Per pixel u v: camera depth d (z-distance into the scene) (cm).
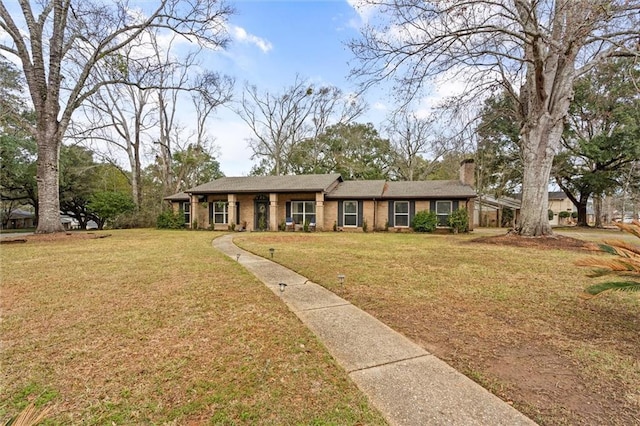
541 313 384
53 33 1275
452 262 721
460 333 325
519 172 2612
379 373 245
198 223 2025
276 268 654
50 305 399
